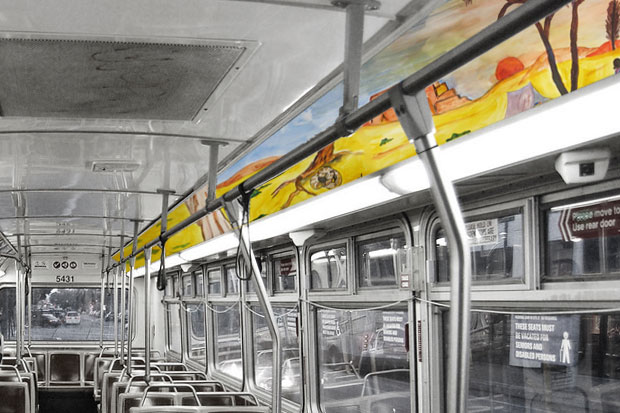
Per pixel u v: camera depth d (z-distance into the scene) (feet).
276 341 12.06
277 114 10.85
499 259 12.91
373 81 11.27
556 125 8.50
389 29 7.78
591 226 10.78
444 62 5.57
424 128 6.22
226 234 21.59
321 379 20.98
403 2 7.01
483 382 13.51
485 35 5.13
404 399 16.46
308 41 7.89
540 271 11.80
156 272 40.81
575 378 11.32
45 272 44.47
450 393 6.03
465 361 6.01
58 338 44.60
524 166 10.50
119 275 45.73
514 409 12.73
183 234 28.48
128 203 21.12
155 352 44.27
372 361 17.93
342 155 14.05
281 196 17.44
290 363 23.54
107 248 39.75
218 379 31.99
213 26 7.36
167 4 6.77
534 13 4.71
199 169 15.62
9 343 43.78
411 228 15.52
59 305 44.83
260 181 10.47
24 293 37.99
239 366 30.01
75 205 21.50
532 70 8.84
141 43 7.72
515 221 12.44
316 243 20.56
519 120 8.85
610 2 7.60
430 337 14.97
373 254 17.62
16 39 7.47
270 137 13.60
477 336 13.70
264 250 25.07
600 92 7.55
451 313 6.10
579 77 8.12
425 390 15.14
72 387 42.47
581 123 8.24
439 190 6.20
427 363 15.06
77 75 8.63
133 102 9.95
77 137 12.17
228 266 30.48
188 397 23.36
